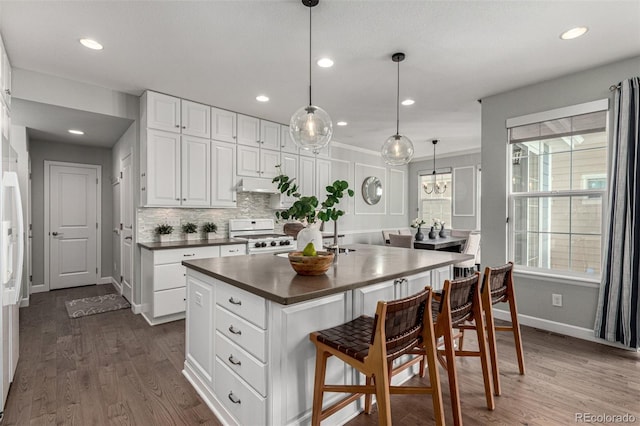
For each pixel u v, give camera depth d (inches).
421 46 101.7
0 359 72.6
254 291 63.4
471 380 91.6
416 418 75.1
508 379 91.4
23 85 118.4
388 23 89.3
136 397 83.0
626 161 106.9
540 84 129.6
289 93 142.2
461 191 274.2
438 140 231.1
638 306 105.3
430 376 62.9
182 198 149.1
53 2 79.9
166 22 89.0
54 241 194.5
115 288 197.6
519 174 136.9
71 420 73.7
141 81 129.7
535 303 131.0
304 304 67.1
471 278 77.2
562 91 123.7
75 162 201.9
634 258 105.6
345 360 60.2
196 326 88.8
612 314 110.1
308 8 82.8
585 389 86.1
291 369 65.2
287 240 176.6
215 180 160.6
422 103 154.9
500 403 80.1
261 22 89.0
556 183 126.7
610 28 90.9
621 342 108.9
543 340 118.0
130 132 154.6
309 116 92.2
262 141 180.2
